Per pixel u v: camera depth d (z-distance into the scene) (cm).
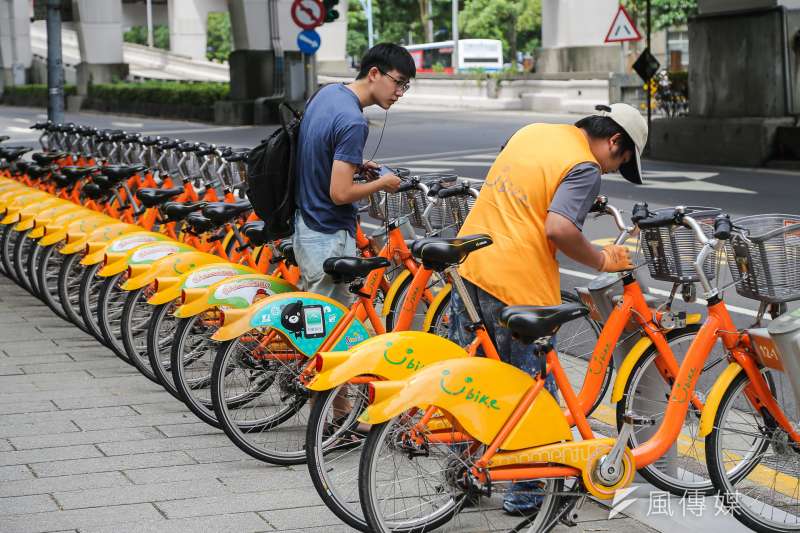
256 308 521
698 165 1952
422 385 385
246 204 660
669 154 2055
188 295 565
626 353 486
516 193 430
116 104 4353
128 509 467
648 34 2116
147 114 4075
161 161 1012
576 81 3472
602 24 3503
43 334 811
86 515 459
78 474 512
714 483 448
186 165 951
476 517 430
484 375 390
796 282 445
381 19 7281
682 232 466
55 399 639
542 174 426
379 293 628
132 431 580
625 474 409
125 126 3425
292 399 546
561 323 390
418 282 512
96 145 1192
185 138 2827
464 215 660
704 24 2003
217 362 526
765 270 443
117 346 701
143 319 664
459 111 3703
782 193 1498
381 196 707
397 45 534
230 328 519
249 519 456
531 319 387
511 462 392
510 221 431
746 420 460
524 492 409
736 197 1466
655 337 466
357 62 6662
